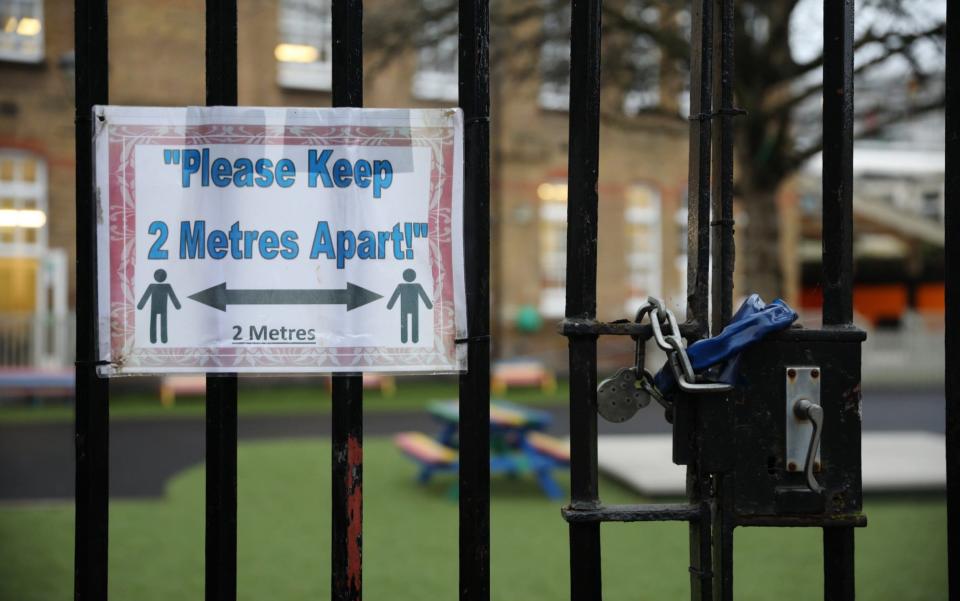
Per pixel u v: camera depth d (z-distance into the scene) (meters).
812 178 23.72
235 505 2.22
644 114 10.11
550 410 16.11
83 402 2.19
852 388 2.25
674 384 2.23
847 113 2.28
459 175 2.24
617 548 6.38
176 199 2.21
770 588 5.44
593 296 2.23
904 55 7.89
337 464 2.22
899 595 5.30
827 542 2.28
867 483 8.20
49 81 17.12
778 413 2.23
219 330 2.21
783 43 8.47
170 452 10.80
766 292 9.17
